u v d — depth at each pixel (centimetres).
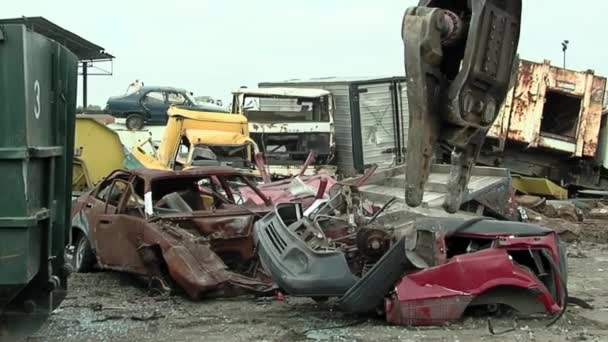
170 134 1733
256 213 967
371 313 771
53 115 553
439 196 955
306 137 2109
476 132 379
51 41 548
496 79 378
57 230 571
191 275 852
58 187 567
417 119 362
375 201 1141
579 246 1459
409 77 361
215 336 695
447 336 679
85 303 855
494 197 1171
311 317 774
